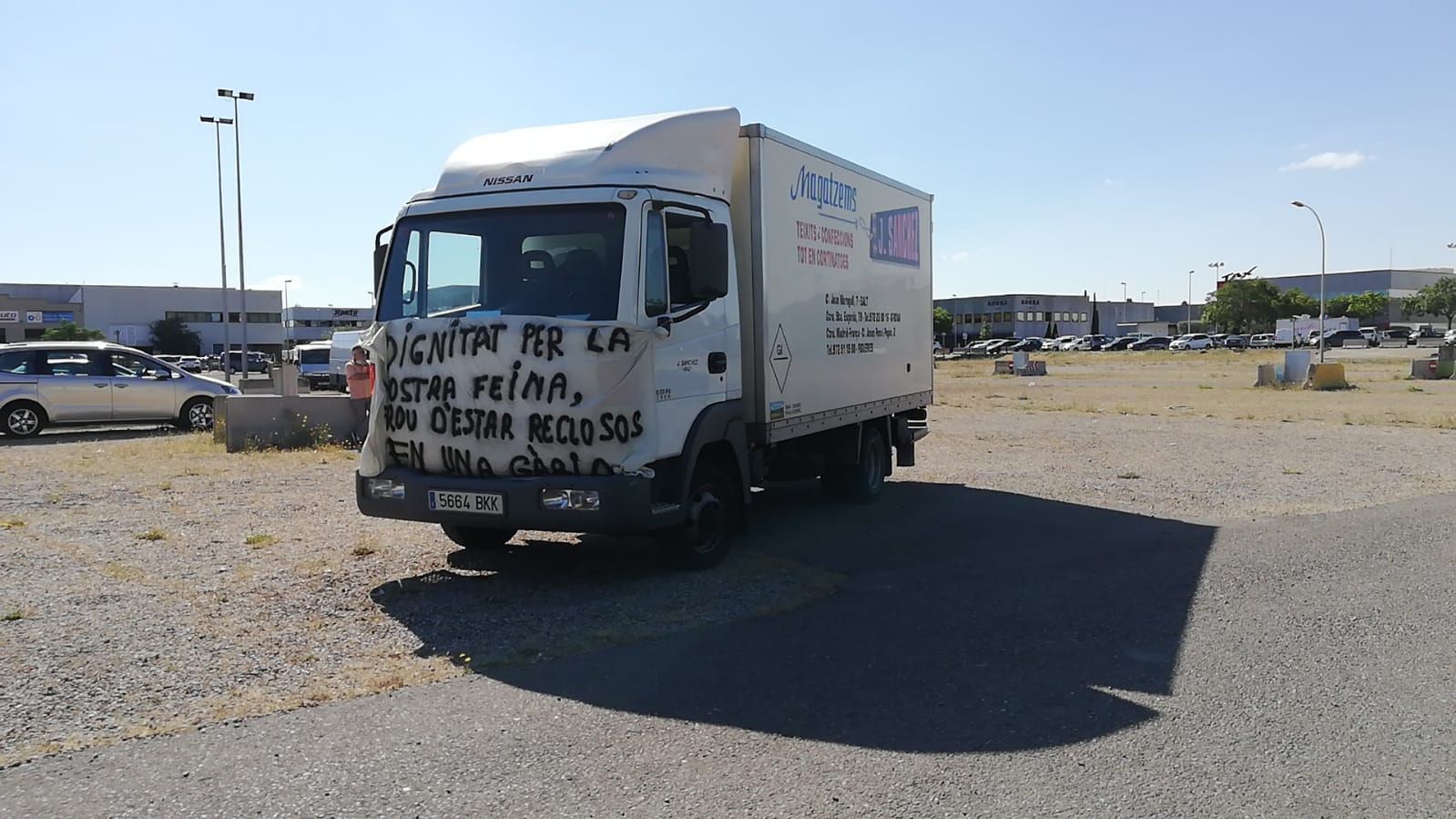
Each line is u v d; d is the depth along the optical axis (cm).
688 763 424
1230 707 491
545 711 484
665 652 575
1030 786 401
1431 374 3822
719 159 786
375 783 403
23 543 866
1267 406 2648
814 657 567
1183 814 377
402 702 495
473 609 662
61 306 9350
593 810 380
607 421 659
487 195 717
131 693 504
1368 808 382
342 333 3588
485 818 374
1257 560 821
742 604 676
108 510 1033
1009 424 2211
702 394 747
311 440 1620
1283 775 411
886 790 398
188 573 757
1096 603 688
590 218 682
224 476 1286
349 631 614
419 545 862
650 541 875
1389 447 1691
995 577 764
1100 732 459
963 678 533
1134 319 16938
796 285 895
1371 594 712
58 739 446
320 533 913
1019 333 14475
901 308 1184
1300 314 12488
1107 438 1872
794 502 1130
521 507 667
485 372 679
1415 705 493
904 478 1331
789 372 884
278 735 452
